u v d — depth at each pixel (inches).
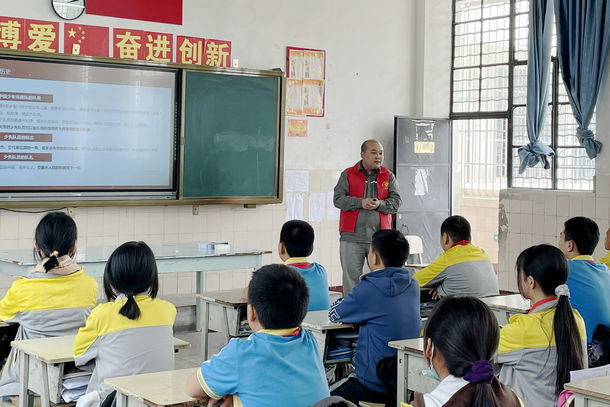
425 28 352.8
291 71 316.8
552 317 110.1
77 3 263.1
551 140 319.3
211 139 289.1
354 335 148.2
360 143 339.3
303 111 321.1
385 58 346.3
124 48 273.4
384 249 139.5
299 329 90.7
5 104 247.3
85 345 115.0
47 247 137.2
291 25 316.2
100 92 264.7
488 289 174.6
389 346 134.2
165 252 229.1
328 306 160.7
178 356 218.8
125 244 116.3
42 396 121.7
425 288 179.5
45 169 255.6
